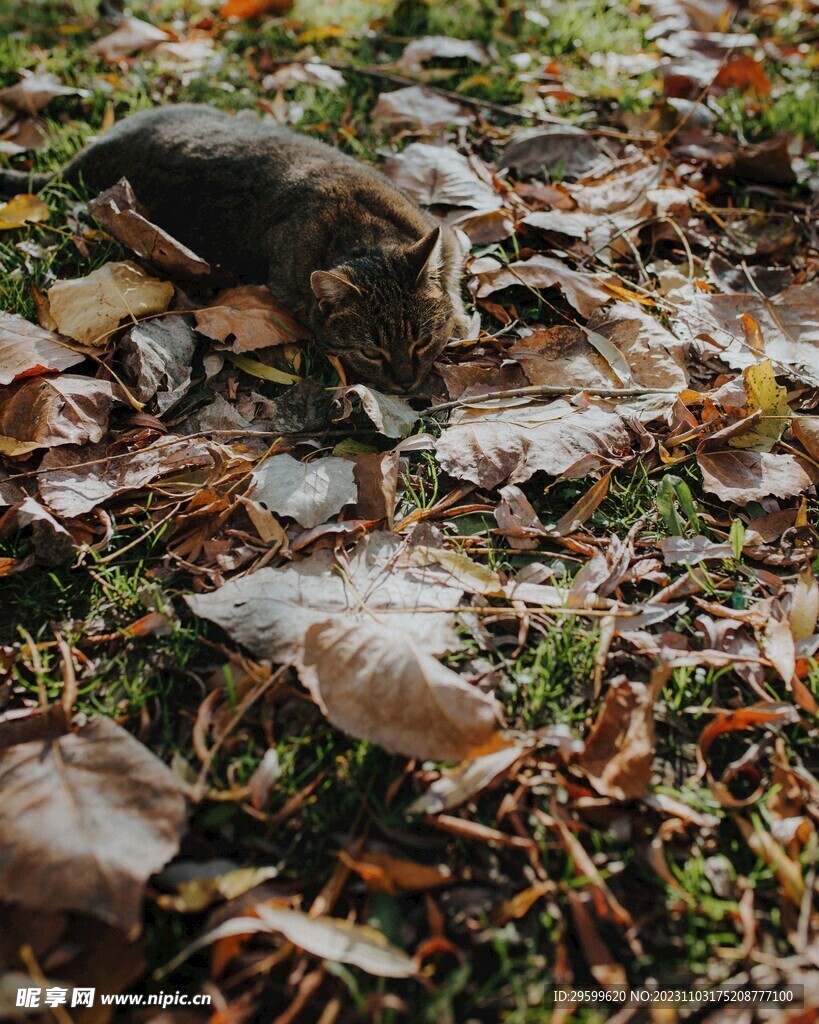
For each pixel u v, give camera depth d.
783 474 0.73
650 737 0.57
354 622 0.60
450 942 0.52
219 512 0.71
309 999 0.51
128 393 0.76
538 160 1.05
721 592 0.66
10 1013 0.49
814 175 1.05
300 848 0.56
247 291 0.87
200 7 1.40
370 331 0.81
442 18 1.33
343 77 1.21
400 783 0.58
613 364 0.81
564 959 0.51
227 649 0.63
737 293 0.89
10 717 0.60
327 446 0.76
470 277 0.92
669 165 1.05
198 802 0.56
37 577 0.68
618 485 0.74
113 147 0.97
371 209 0.89
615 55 1.27
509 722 0.60
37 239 0.94
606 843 0.55
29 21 1.32
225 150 0.93
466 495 0.73
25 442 0.73
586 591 0.66
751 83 1.15
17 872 0.51
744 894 0.54
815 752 0.59
